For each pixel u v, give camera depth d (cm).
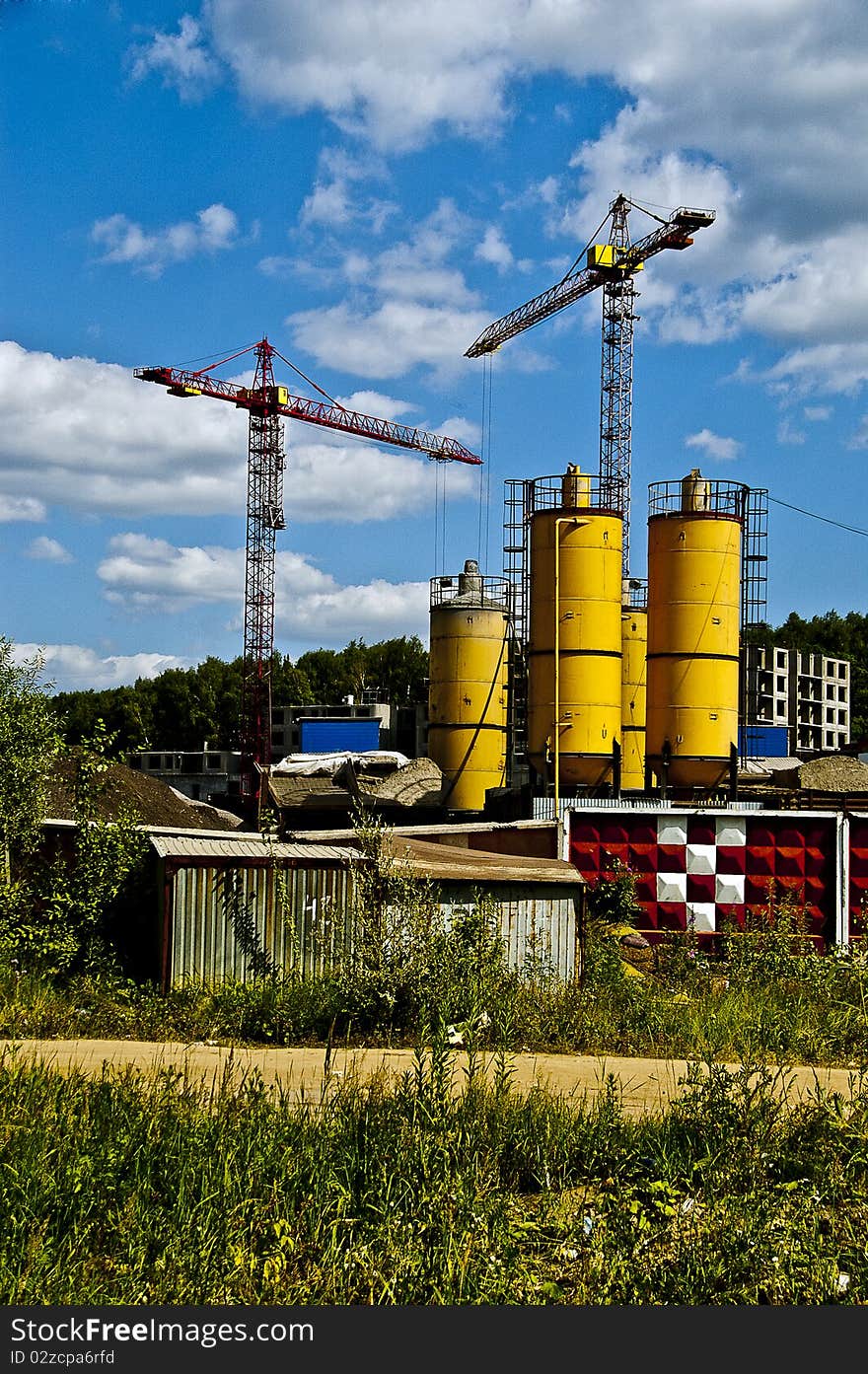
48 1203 827
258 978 1766
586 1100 1174
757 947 2195
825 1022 1666
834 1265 821
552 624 4897
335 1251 808
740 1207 885
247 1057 1393
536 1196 960
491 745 6222
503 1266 796
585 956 1975
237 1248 803
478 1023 1530
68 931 1869
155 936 1889
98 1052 1407
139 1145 921
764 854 2414
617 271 9381
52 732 2064
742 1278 796
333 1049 1452
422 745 10450
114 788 3200
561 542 4897
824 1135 1034
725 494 4909
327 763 6462
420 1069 1052
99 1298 736
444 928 1727
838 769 4497
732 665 4791
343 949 1758
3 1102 998
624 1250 834
